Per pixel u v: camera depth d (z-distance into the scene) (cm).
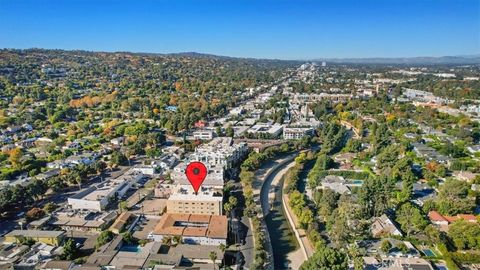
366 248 19112
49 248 19550
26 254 18775
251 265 18112
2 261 18188
